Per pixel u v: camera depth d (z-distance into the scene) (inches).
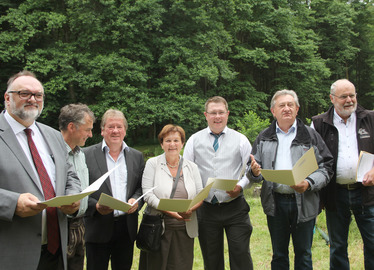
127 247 123.6
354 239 190.7
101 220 117.7
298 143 121.4
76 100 749.9
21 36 668.1
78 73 667.4
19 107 88.3
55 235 95.6
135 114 667.4
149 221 115.8
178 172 123.4
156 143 805.9
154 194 120.9
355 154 127.0
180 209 104.0
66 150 105.7
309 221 121.0
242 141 134.6
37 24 663.8
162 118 715.4
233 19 854.5
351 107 125.0
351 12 1098.7
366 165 117.0
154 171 124.6
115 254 124.6
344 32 1098.7
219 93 847.7
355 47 1162.0
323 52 1137.4
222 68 759.7
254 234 211.9
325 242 193.8
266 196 124.5
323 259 171.3
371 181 116.0
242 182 126.4
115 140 121.5
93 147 127.1
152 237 113.7
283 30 908.0
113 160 124.6
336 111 130.7
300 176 101.7
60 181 96.3
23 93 88.0
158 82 748.6
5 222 83.7
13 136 88.0
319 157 120.9
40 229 88.5
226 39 791.1
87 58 690.2
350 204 128.5
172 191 120.2
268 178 104.7
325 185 120.3
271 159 123.7
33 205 79.9
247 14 866.8
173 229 119.8
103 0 660.1
